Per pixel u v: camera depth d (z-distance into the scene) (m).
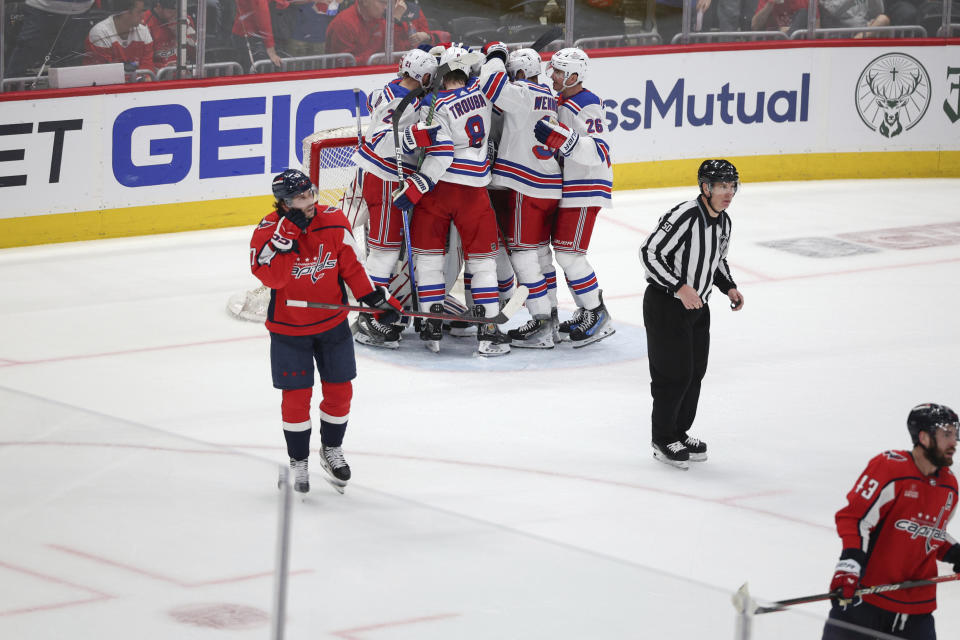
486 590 12.37
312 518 13.06
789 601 14.14
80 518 14.29
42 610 14.56
